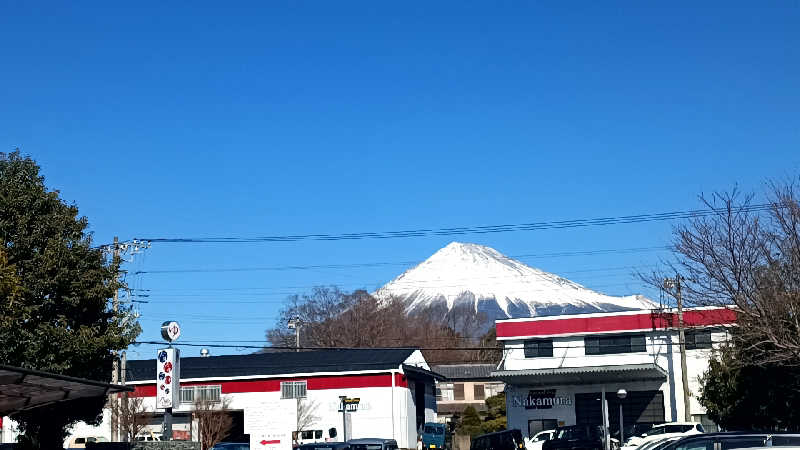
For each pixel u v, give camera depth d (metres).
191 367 60.47
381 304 101.19
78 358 26.72
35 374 18.19
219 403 56.22
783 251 27.17
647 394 53.25
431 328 113.69
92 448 30.91
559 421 54.53
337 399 55.06
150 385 57.28
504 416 69.69
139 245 41.53
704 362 51.78
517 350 55.78
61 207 27.97
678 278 30.36
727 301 28.25
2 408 22.23
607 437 36.75
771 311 26.44
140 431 55.28
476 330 145.25
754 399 34.16
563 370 50.69
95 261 28.45
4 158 27.58
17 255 26.16
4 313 24.11
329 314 96.31
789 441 15.06
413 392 58.94
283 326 96.62
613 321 53.97
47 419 29.16
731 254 27.52
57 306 27.08
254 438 29.92
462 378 88.38
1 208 26.16
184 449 31.78
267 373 56.81
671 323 50.69
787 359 27.20
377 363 56.09
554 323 55.03
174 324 32.91
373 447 31.28
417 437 58.53
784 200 27.56
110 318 29.92
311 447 31.19
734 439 15.40
